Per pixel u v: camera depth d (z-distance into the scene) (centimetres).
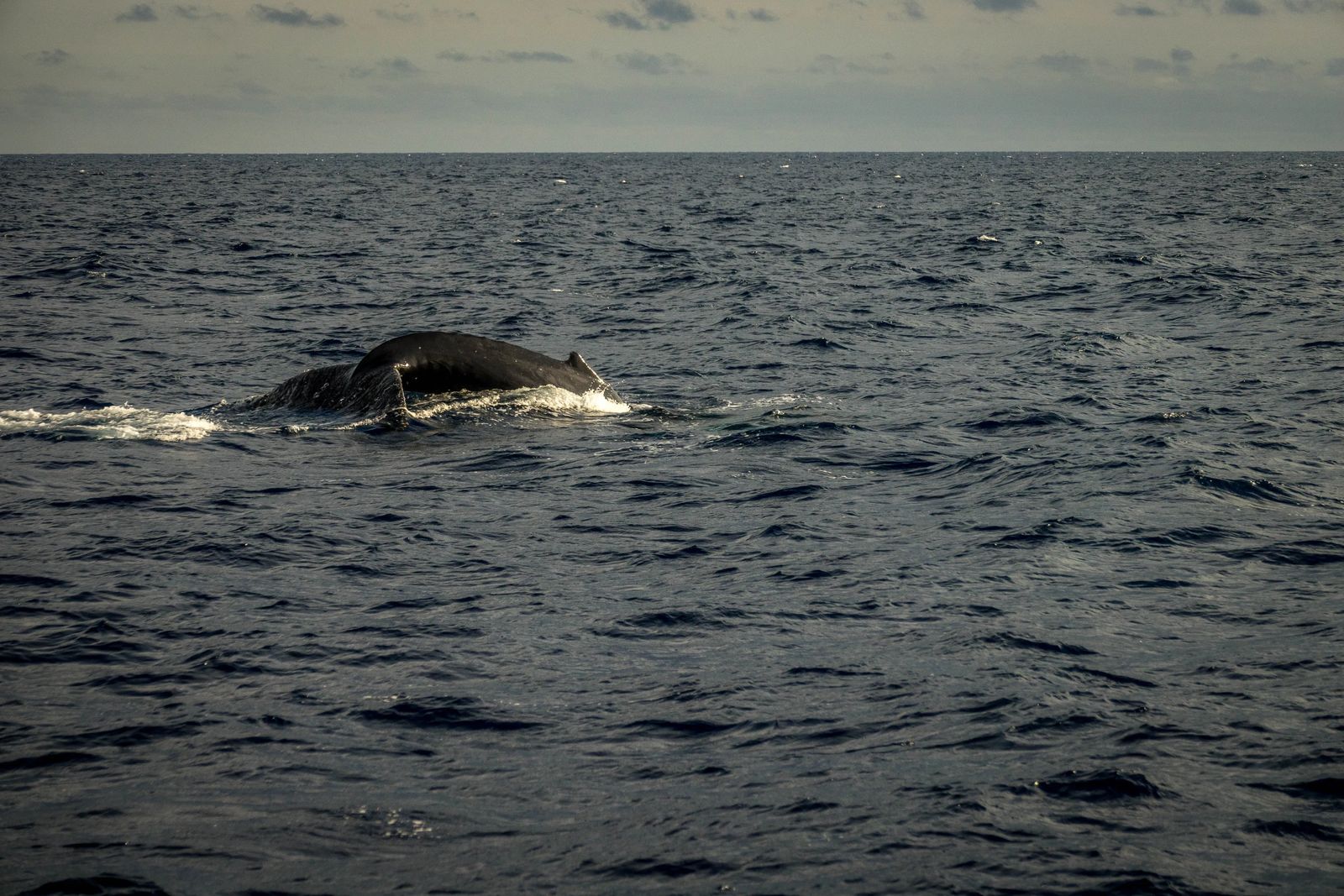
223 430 4669
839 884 1736
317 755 2128
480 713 2297
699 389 5772
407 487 3938
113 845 1831
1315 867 1766
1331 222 17688
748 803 1964
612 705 2333
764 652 2591
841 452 4456
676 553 3303
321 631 2708
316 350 6856
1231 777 2025
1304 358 6512
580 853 1820
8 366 6094
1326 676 2427
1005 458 4319
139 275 10362
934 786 2006
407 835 1872
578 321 8062
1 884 1723
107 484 3931
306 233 15662
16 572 3083
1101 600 2908
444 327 7712
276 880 1745
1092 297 9294
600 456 4350
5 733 2200
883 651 2594
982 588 2995
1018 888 1722
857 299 9219
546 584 3050
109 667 2505
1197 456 4303
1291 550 3275
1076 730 2202
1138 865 1773
